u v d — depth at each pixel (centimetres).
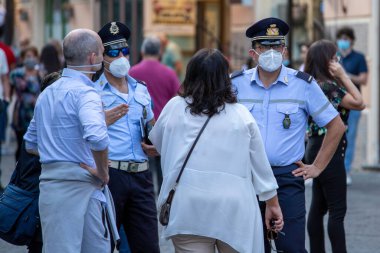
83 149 777
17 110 1526
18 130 1523
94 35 795
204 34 2570
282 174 865
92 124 752
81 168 775
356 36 2069
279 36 866
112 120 820
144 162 916
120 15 2638
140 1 2577
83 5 2838
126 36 916
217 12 2580
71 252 774
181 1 2534
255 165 777
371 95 2034
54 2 3005
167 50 2342
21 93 1519
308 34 2177
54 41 1764
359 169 2041
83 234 787
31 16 3100
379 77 2030
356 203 1558
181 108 776
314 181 1069
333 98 1023
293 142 870
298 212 858
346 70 1741
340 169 1035
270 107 873
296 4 2181
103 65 913
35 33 3091
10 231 852
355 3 2072
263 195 781
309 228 1077
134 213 910
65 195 777
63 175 775
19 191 854
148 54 1438
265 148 864
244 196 764
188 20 2544
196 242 770
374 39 2033
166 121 783
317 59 1033
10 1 2291
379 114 2033
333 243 1045
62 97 776
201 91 768
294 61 2153
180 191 766
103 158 763
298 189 867
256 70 884
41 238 855
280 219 793
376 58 2031
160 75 1426
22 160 857
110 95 911
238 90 884
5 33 2284
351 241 1243
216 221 759
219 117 768
